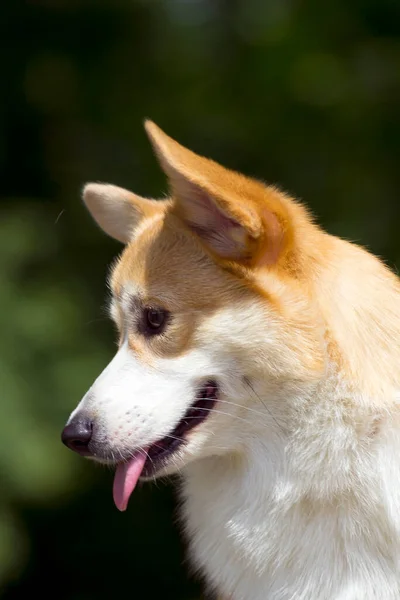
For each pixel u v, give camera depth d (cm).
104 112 1587
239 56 1684
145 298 591
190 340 580
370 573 560
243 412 582
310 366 559
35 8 1537
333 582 568
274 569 580
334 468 561
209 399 583
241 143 1598
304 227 602
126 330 609
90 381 1245
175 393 583
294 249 575
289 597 577
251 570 588
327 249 594
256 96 1611
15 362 1207
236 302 571
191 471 631
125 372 595
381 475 554
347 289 575
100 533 1423
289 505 574
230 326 570
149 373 589
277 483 579
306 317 564
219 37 1738
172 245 597
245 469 592
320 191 1566
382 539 557
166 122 1605
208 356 577
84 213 1529
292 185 1573
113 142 1609
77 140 1603
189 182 551
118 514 1418
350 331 563
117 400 588
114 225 738
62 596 1437
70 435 589
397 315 575
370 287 580
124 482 582
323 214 1545
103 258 1508
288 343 562
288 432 573
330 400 560
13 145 1537
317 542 570
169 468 589
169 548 1423
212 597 640
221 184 559
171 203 646
